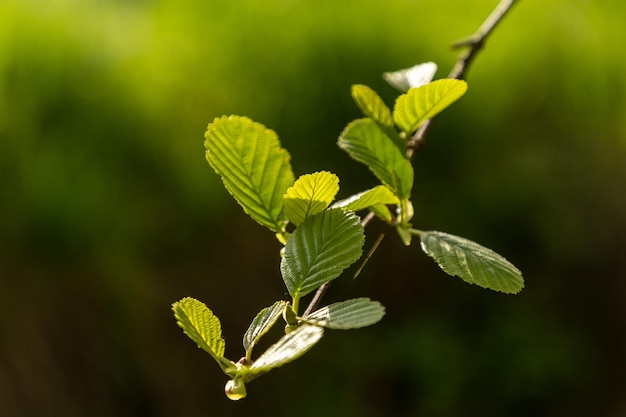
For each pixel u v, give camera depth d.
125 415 2.53
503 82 2.81
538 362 2.69
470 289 2.80
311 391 2.66
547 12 2.89
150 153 2.59
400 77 0.83
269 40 2.74
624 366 2.77
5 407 2.36
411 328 2.72
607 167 2.80
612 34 2.87
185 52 2.77
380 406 2.69
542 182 2.75
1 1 2.61
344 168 2.63
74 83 2.58
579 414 2.75
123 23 2.90
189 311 0.69
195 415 2.59
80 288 2.48
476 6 2.88
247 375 0.68
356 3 2.76
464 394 2.70
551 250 2.78
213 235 2.61
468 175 2.74
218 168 0.74
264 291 2.63
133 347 2.53
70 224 2.42
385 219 0.76
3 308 2.38
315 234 0.72
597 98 2.85
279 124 2.68
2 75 2.52
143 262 2.54
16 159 2.46
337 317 0.68
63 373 2.45
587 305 2.81
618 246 2.76
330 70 2.69
